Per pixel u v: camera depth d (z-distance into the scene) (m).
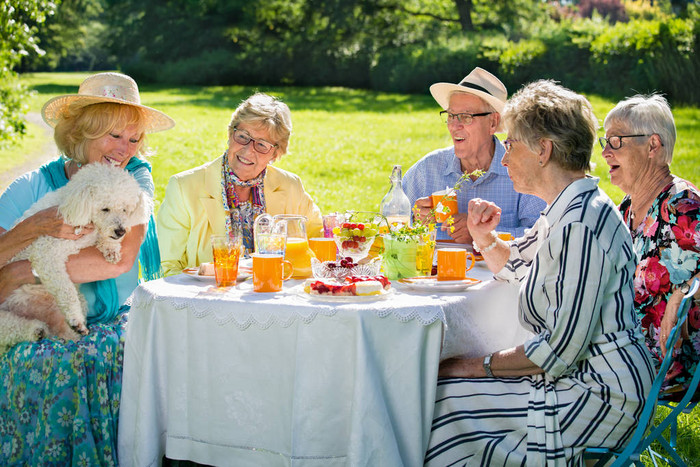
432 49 30.36
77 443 2.91
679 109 21.30
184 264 3.68
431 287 2.83
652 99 3.31
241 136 3.61
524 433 2.56
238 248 2.86
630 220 3.42
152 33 40.75
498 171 4.22
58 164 3.44
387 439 2.48
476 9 36.53
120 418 2.86
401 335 2.54
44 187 3.36
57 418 2.91
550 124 2.71
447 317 2.63
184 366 2.72
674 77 22.66
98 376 2.98
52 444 2.91
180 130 18.64
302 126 20.31
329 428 2.56
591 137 2.75
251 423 2.65
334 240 3.22
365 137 18.38
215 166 3.71
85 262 3.07
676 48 22.84
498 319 3.01
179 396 2.73
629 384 2.53
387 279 2.83
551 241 2.57
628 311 2.61
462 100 4.15
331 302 2.59
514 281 3.06
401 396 2.56
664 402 3.21
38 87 32.62
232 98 28.75
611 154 3.35
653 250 3.21
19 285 3.12
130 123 3.39
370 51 34.03
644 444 2.63
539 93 2.76
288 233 3.10
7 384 2.99
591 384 2.55
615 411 2.52
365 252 3.04
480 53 28.50
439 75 29.62
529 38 31.14
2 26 12.45
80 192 2.94
